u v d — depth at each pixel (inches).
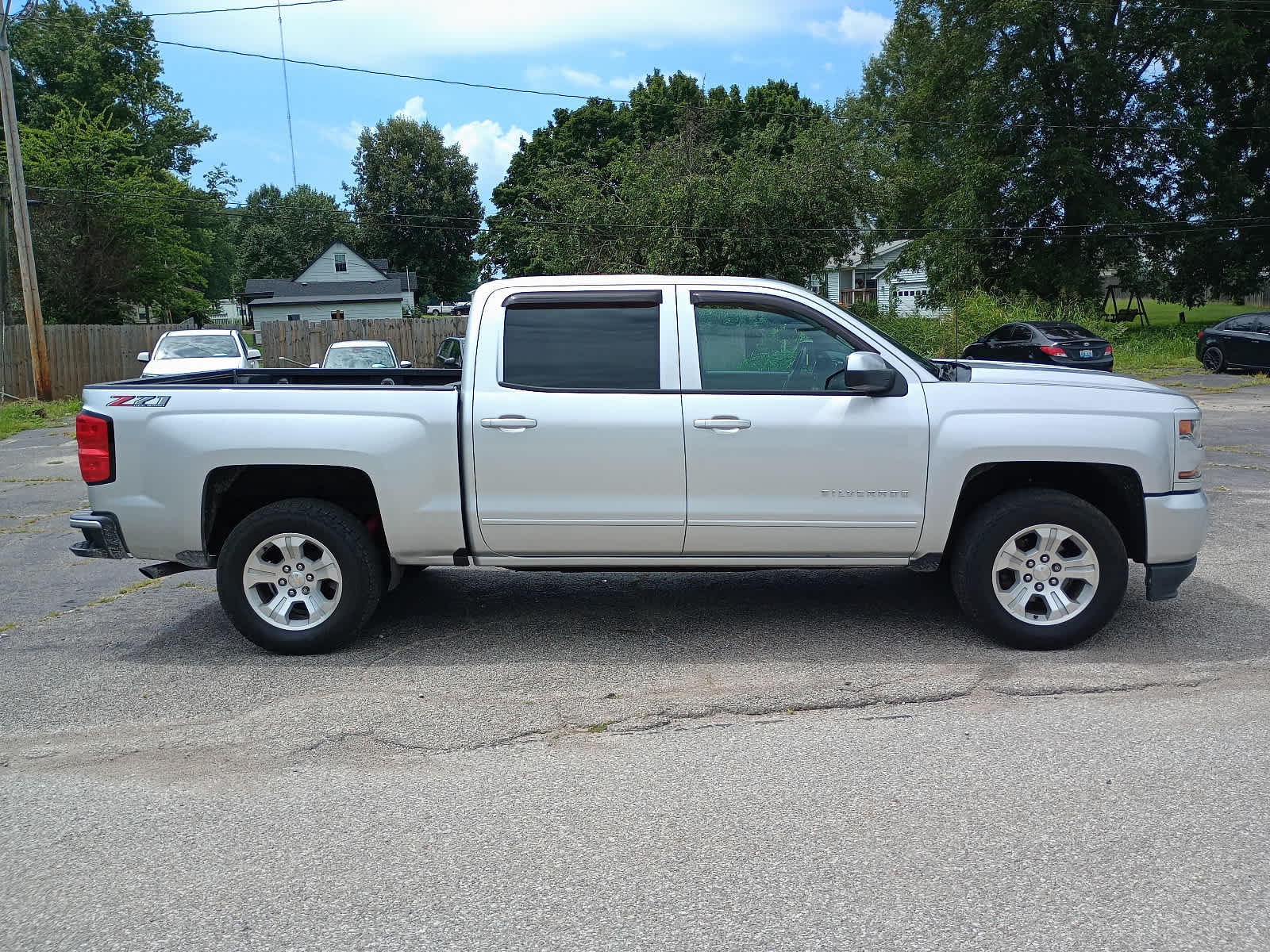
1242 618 218.7
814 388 204.4
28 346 974.4
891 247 1825.8
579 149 2065.7
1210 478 399.5
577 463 198.2
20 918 114.9
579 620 226.7
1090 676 185.3
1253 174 1439.5
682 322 202.5
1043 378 207.6
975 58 1310.3
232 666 201.2
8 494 445.7
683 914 112.3
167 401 203.0
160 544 205.2
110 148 1290.6
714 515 199.0
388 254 2888.8
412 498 200.5
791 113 1959.9
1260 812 134.0
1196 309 2087.8
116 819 139.0
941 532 199.3
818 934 108.0
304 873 123.3
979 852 124.6
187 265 1475.1
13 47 1571.1
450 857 126.3
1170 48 1285.7
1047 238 1350.9
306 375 257.6
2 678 196.7
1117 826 130.6
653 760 154.2
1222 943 105.3
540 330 203.0
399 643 213.0
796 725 166.2
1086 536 195.3
